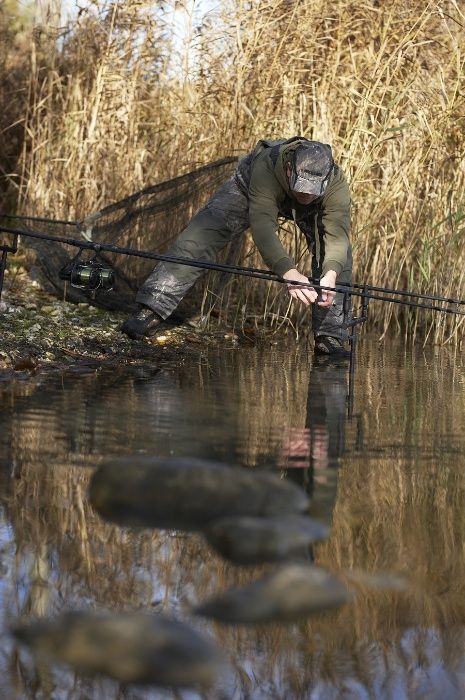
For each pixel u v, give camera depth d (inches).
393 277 311.1
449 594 100.9
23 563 104.9
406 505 130.1
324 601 98.0
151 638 86.1
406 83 304.0
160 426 167.8
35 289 301.1
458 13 308.2
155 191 286.7
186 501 121.6
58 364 225.3
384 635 92.0
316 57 317.7
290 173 228.4
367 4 309.4
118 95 327.3
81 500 126.0
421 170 310.3
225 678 83.1
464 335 307.7
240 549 110.1
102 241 286.4
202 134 314.7
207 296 298.2
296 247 291.9
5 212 364.5
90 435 158.2
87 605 95.3
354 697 81.0
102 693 79.9
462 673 85.5
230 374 226.7
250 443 159.3
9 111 366.6
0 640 87.6
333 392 209.3
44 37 348.2
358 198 306.2
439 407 196.2
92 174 323.3
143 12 320.8
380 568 107.4
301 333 297.4
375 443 163.9
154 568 105.0
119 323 275.6
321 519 122.6
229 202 255.1
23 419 167.8
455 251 301.9
